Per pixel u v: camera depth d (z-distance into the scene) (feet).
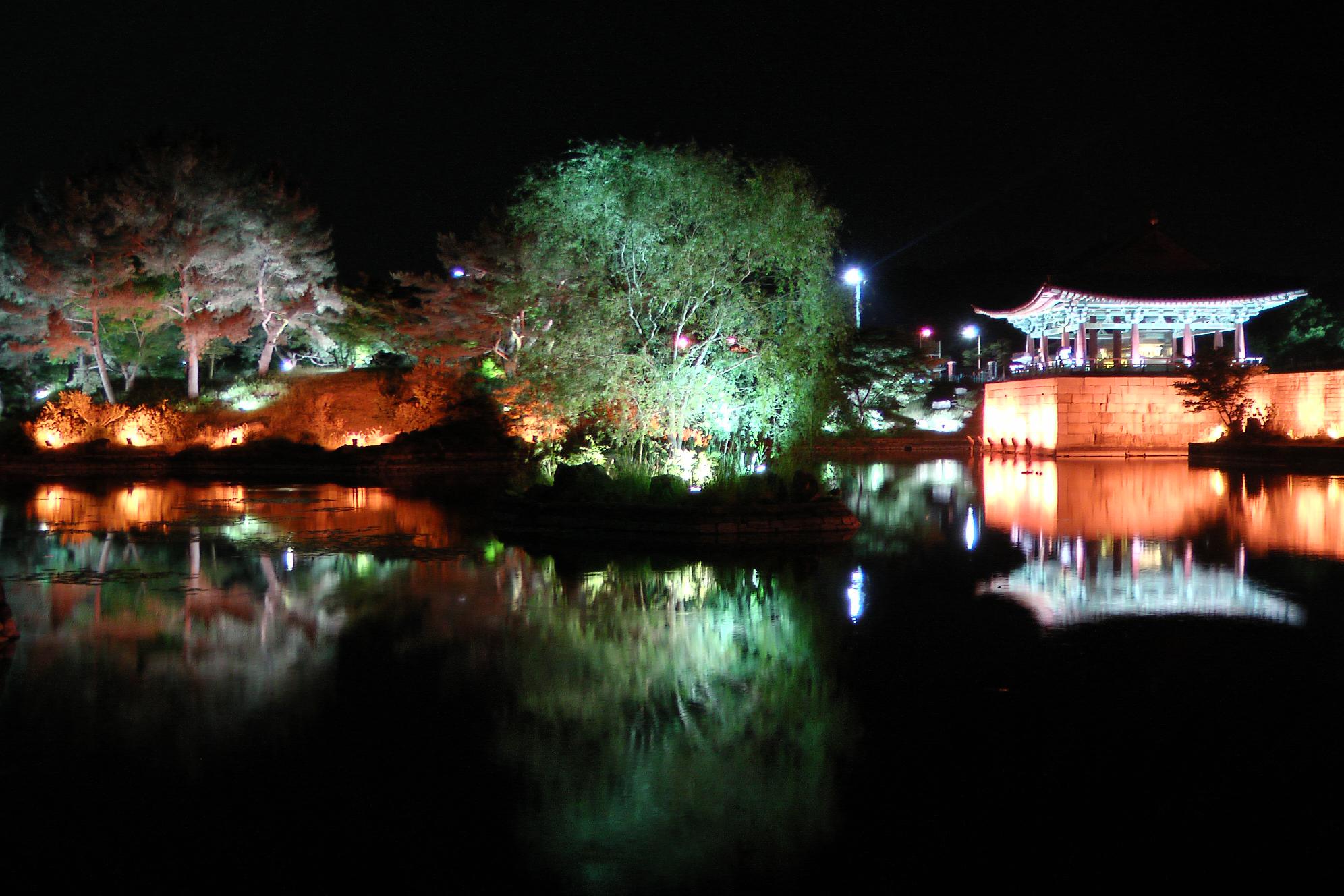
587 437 80.07
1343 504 86.89
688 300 71.61
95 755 23.76
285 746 24.38
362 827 20.02
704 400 72.18
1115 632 36.45
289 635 36.42
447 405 170.09
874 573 50.19
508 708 27.37
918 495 99.50
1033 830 19.85
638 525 65.62
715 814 20.52
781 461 71.36
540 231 75.72
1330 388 154.81
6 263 179.63
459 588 46.52
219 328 171.73
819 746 24.35
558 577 49.57
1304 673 30.76
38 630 37.29
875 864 18.51
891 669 31.40
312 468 145.48
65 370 205.05
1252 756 23.68
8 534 69.21
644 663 32.24
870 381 218.59
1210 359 168.14
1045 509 84.07
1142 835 19.58
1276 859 18.62
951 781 22.29
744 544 61.93
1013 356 277.44
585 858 18.74
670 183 69.46
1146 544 60.95
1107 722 26.08
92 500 99.76
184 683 29.96
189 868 18.35
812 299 70.28
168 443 155.12
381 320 188.85
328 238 191.93
